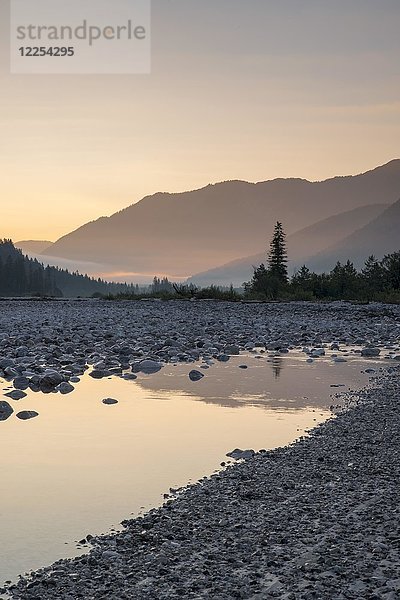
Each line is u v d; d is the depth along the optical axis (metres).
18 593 6.02
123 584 6.06
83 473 9.68
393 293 58.31
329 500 8.11
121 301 58.53
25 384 16.91
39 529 7.61
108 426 12.55
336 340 28.45
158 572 6.25
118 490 8.91
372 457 10.09
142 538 7.14
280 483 8.91
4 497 8.67
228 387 16.83
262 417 13.37
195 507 8.06
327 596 5.65
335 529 7.10
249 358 22.66
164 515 7.83
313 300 58.44
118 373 19.03
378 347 26.38
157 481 9.30
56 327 30.89
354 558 6.36
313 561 6.31
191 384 17.30
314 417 13.37
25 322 34.00
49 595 5.91
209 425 12.67
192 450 10.91
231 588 5.86
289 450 10.64
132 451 10.85
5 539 7.33
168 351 23.00
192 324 33.94
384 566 6.17
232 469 9.68
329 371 19.62
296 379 18.11
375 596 5.61
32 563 6.72
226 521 7.49
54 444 11.26
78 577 6.26
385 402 14.68
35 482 9.27
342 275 64.44
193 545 6.88
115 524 7.73
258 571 6.18
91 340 26.22
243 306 49.06
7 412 13.57
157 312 43.31
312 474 9.29
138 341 25.91
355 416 13.16
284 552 6.56
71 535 7.42
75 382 17.47
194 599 5.71
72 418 13.20
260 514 7.72
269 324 34.50
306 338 28.47
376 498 8.10
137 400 15.11
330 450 10.59
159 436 11.82
